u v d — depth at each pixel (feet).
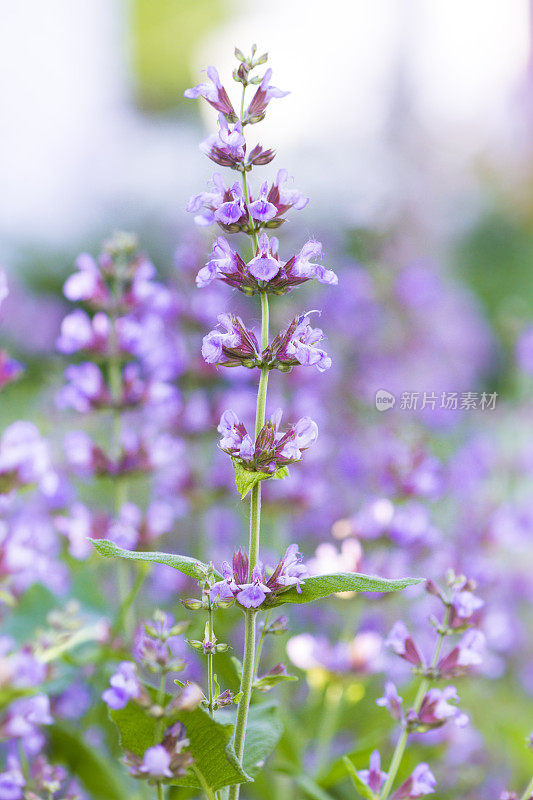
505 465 5.63
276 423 3.37
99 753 3.90
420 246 7.43
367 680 4.20
